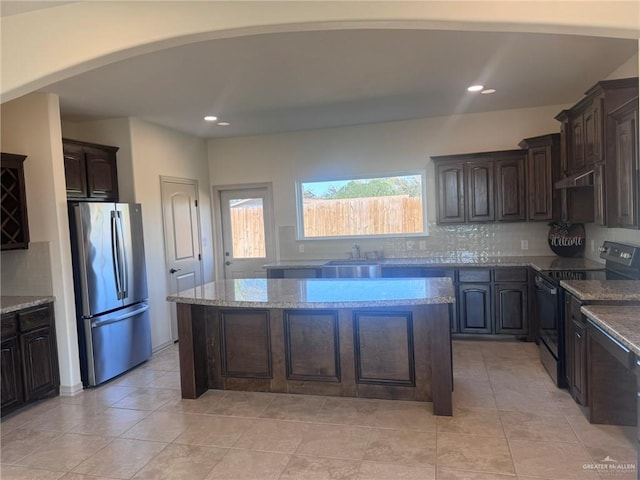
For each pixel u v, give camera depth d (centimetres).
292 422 309
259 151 620
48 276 385
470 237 551
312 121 543
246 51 311
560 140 465
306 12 216
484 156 512
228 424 311
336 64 346
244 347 367
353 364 344
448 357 304
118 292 428
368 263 533
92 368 397
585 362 290
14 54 242
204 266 619
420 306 325
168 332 532
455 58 342
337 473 244
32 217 386
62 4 235
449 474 238
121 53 236
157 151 525
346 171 588
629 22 209
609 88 322
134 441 292
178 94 404
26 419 334
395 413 315
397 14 213
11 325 344
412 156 562
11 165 372
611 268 385
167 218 539
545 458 250
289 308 318
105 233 416
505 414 307
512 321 484
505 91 440
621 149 311
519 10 210
